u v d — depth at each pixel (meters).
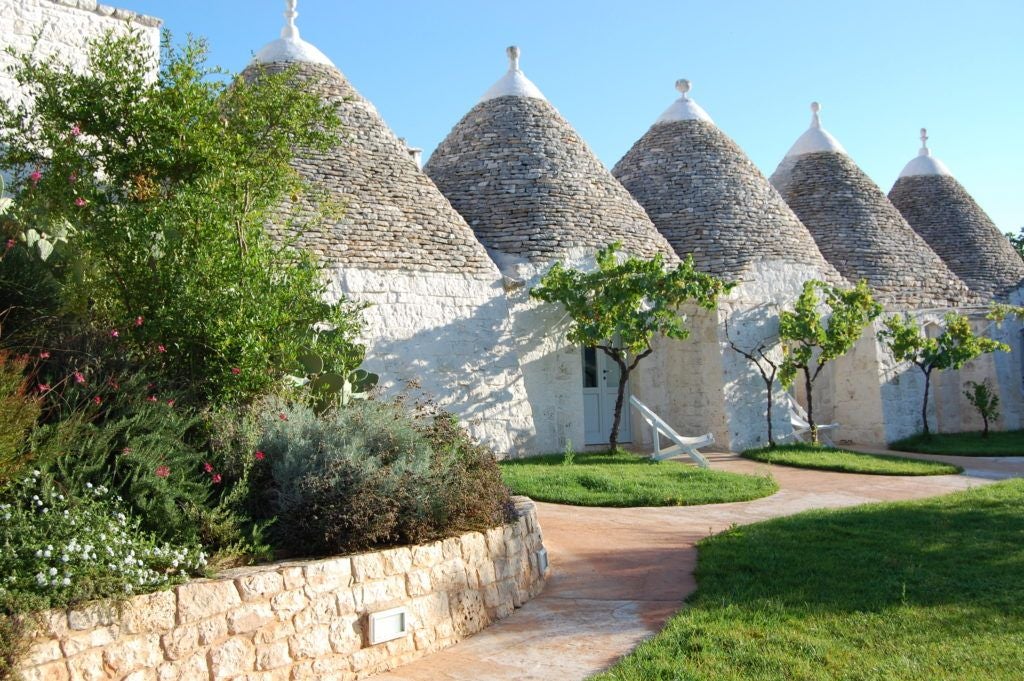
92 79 8.30
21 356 5.77
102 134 8.21
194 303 6.68
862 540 8.64
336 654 5.23
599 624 6.20
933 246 26.88
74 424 5.33
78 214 7.28
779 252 20.11
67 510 4.94
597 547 8.73
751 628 5.82
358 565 5.45
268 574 5.03
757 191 20.92
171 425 5.98
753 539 8.68
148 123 7.93
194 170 8.05
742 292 19.05
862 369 21.59
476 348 15.36
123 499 5.41
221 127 8.37
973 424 24.42
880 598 6.52
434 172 18.67
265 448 6.39
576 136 19.05
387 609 5.53
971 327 23.45
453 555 6.08
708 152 21.11
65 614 4.27
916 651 5.42
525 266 16.58
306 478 5.97
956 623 5.96
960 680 4.93
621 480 12.54
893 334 20.78
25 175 9.45
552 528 9.68
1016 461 17.89
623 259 17.50
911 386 22.09
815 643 5.52
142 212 7.02
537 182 17.67
